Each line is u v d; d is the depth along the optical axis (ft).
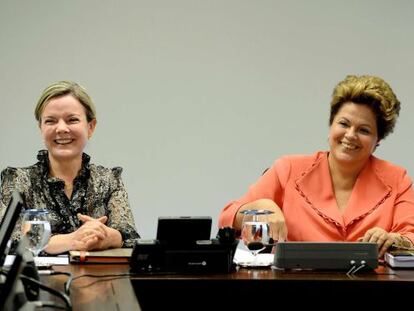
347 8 25.40
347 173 17.21
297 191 17.25
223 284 13.32
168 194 25.32
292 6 25.36
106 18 25.14
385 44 25.45
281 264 14.24
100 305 10.77
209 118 25.34
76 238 15.49
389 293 13.41
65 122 16.80
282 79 25.39
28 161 25.02
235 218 16.72
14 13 25.02
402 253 14.85
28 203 16.62
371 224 16.70
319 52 25.39
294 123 25.40
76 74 25.11
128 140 25.21
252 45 25.32
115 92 25.17
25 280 10.74
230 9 25.27
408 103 25.45
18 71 25.00
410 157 25.45
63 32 25.11
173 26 25.23
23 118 25.00
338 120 16.99
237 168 25.39
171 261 13.80
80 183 17.08
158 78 25.23
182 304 13.28
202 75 25.30
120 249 15.62
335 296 13.42
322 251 14.21
